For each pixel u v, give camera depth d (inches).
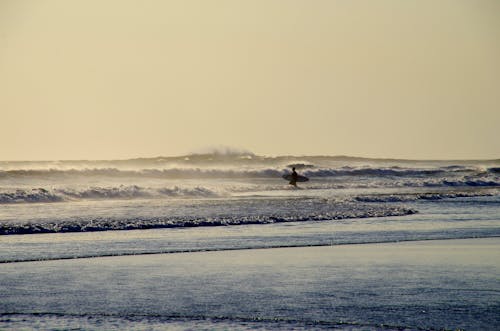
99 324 1283.2
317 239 2559.1
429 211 3907.5
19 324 1279.5
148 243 2431.1
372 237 2615.7
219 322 1295.5
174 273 1818.4
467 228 2947.8
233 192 5999.0
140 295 1535.4
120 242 2458.2
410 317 1325.0
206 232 2790.4
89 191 5128.0
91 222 3029.0
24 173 6683.1
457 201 4822.8
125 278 1743.4
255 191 6274.6
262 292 1563.7
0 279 1723.7
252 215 3405.5
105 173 7416.3
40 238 2564.0
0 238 2551.7
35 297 1513.3
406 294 1537.9
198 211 3602.4
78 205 4069.9
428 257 2095.2
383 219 3380.9
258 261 2026.3
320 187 6993.1
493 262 1991.9
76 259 2068.2
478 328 1245.7
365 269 1868.8
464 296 1512.1
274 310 1387.8
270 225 3073.3
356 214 3558.1
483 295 1521.9
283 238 2583.7
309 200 4490.7
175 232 2787.9
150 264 1973.4
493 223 3184.1
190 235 2682.1
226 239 2554.1
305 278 1739.7
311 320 1306.6
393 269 1873.8
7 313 1365.7
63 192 4995.1
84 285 1649.9
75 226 2896.2
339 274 1796.3
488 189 6830.7
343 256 2124.8
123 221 3070.9
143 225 2965.1
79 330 1238.9
